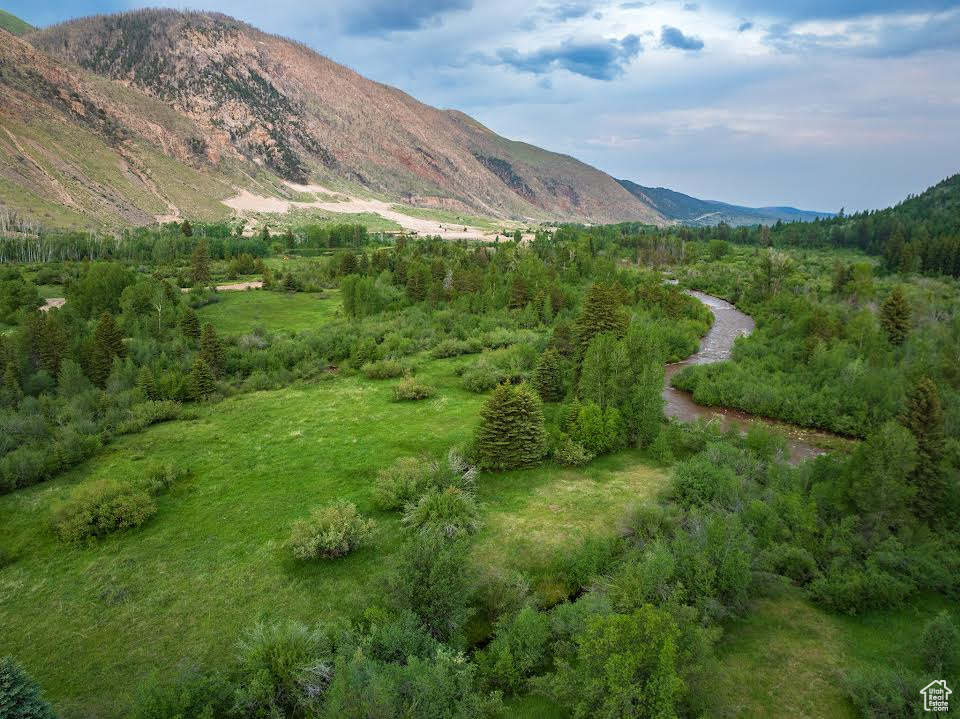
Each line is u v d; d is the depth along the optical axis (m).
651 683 19.31
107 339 64.75
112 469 43.66
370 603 27.39
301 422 53.72
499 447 42.34
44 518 36.22
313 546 30.80
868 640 24.67
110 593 28.58
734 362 69.50
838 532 29.80
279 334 89.25
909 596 27.23
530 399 42.81
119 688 22.91
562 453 43.28
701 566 26.33
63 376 59.41
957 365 58.34
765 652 24.03
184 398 60.66
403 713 19.02
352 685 19.39
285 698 21.73
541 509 36.50
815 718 20.80
